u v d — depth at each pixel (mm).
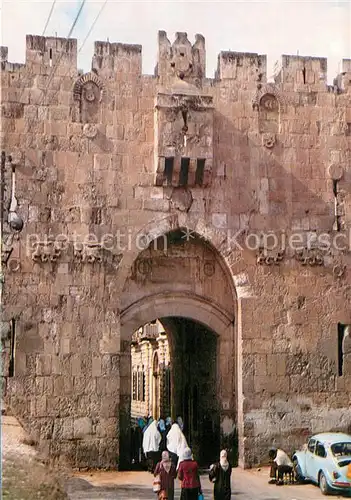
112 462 32438
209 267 35406
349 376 35094
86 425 32438
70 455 32156
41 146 33250
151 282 34719
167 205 34156
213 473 23344
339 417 34719
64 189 33312
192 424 42125
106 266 33375
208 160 34000
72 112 33688
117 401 32812
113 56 34344
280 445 33969
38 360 32375
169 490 23547
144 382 69625
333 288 35375
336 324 35219
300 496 27797
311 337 34906
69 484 29328
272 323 34625
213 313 35344
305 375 34625
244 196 34969
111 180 33750
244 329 34312
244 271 34656
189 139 33875
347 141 36156
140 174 34062
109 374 32906
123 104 34188
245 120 35281
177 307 35062
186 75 34938
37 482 21547
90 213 33469
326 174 35750
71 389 32500
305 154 35688
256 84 35531
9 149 32938
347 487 27250
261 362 34281
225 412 34938
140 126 34250
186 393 44250
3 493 19781
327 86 36250
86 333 32906
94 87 34062
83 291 33062
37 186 33062
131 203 33875
